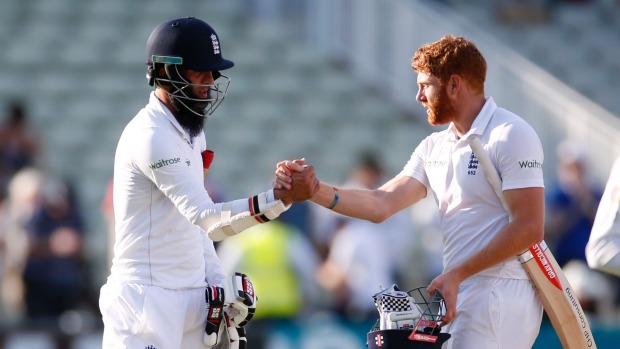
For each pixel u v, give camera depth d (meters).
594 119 43.62
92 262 42.62
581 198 39.06
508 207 18.83
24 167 41.78
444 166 19.69
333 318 34.16
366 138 48.59
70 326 33.25
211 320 19.30
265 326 32.97
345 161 47.47
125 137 18.94
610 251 19.47
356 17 50.44
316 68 51.03
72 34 51.94
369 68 50.28
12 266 37.69
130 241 19.03
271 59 51.12
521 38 56.62
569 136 44.06
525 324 19.27
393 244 38.06
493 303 19.05
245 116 49.16
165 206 18.97
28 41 51.31
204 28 18.97
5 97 48.81
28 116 48.19
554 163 44.22
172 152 18.55
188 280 19.27
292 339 32.94
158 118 18.83
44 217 37.16
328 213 38.00
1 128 42.34
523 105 44.84
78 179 45.78
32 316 36.78
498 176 18.83
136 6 53.50
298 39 52.34
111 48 51.47
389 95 49.94
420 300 39.31
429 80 19.25
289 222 38.16
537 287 19.20
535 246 19.11
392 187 20.48
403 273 39.56
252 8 53.06
